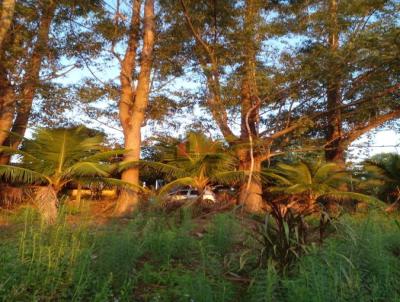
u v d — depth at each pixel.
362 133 17.59
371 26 13.63
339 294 3.33
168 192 13.37
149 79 16.00
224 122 15.23
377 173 19.11
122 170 14.80
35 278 4.12
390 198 18.62
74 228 6.05
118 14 15.52
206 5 14.01
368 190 19.20
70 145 12.14
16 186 12.98
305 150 16.41
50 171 12.07
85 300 3.96
